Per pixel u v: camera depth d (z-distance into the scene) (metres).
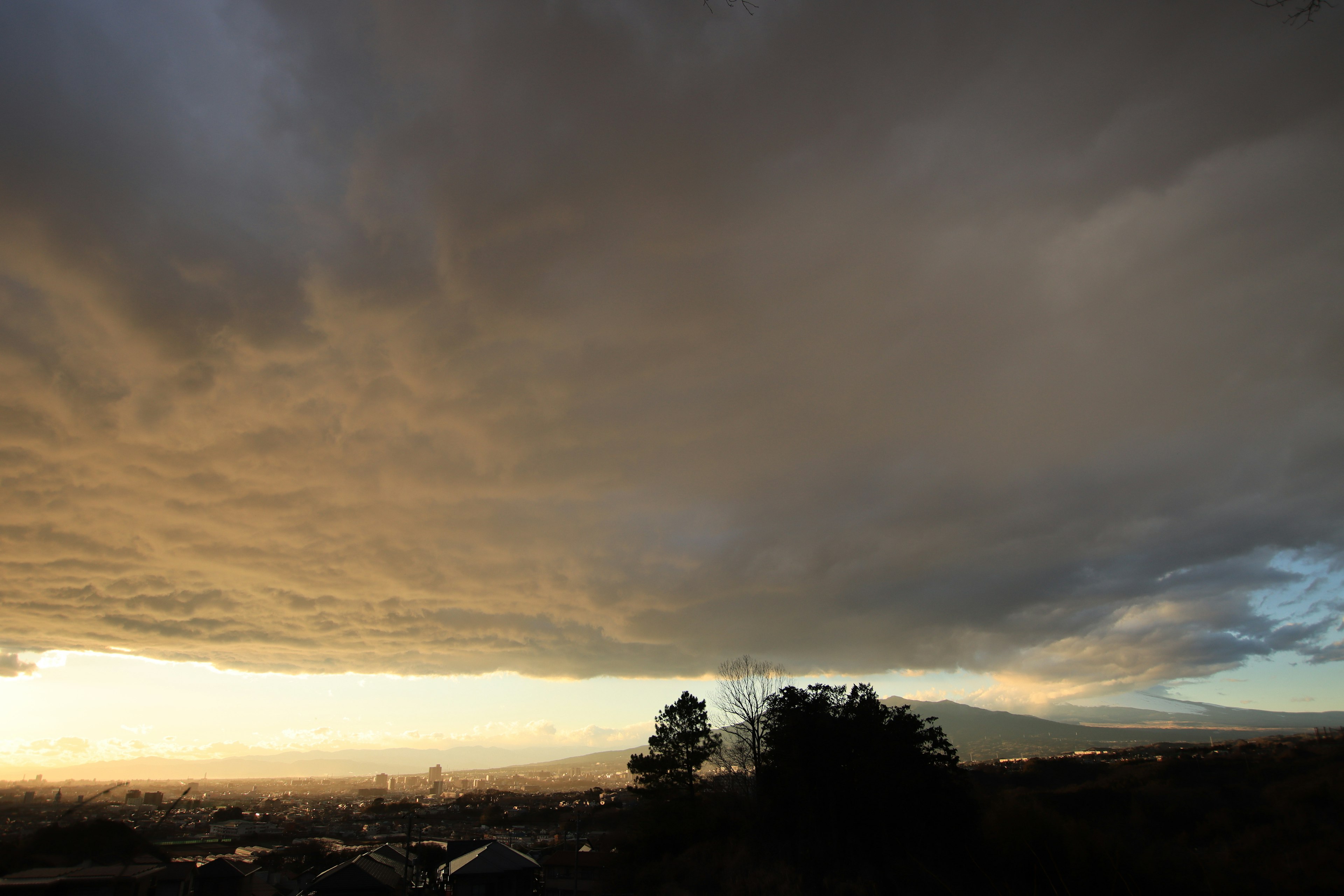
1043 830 29.38
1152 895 25.89
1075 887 26.70
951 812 32.22
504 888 49.38
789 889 30.75
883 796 32.72
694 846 40.31
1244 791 36.56
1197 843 30.98
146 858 33.88
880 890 29.12
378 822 124.81
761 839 36.84
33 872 20.70
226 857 49.56
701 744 45.03
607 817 98.50
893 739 34.50
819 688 39.47
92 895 21.09
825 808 34.56
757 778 41.38
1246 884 25.80
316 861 69.69
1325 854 26.72
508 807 154.75
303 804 186.50
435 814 142.00
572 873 56.16
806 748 36.12
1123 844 27.86
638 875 39.75
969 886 28.58
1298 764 40.06
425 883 62.53
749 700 47.84
